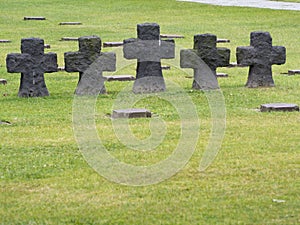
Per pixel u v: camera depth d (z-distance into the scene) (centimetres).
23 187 1714
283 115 2417
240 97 2723
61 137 2136
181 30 4894
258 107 2558
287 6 6222
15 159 1925
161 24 5219
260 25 5088
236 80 3105
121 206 1588
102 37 4562
